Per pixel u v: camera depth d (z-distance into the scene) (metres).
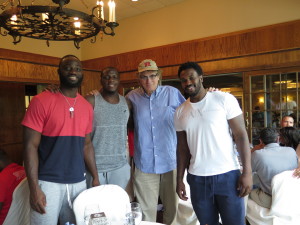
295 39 3.48
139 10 4.77
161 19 4.70
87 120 1.63
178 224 2.38
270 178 2.23
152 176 2.11
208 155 1.54
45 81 4.17
